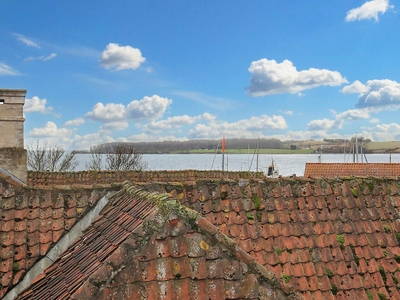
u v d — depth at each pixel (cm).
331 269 688
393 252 757
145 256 451
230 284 468
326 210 781
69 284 501
